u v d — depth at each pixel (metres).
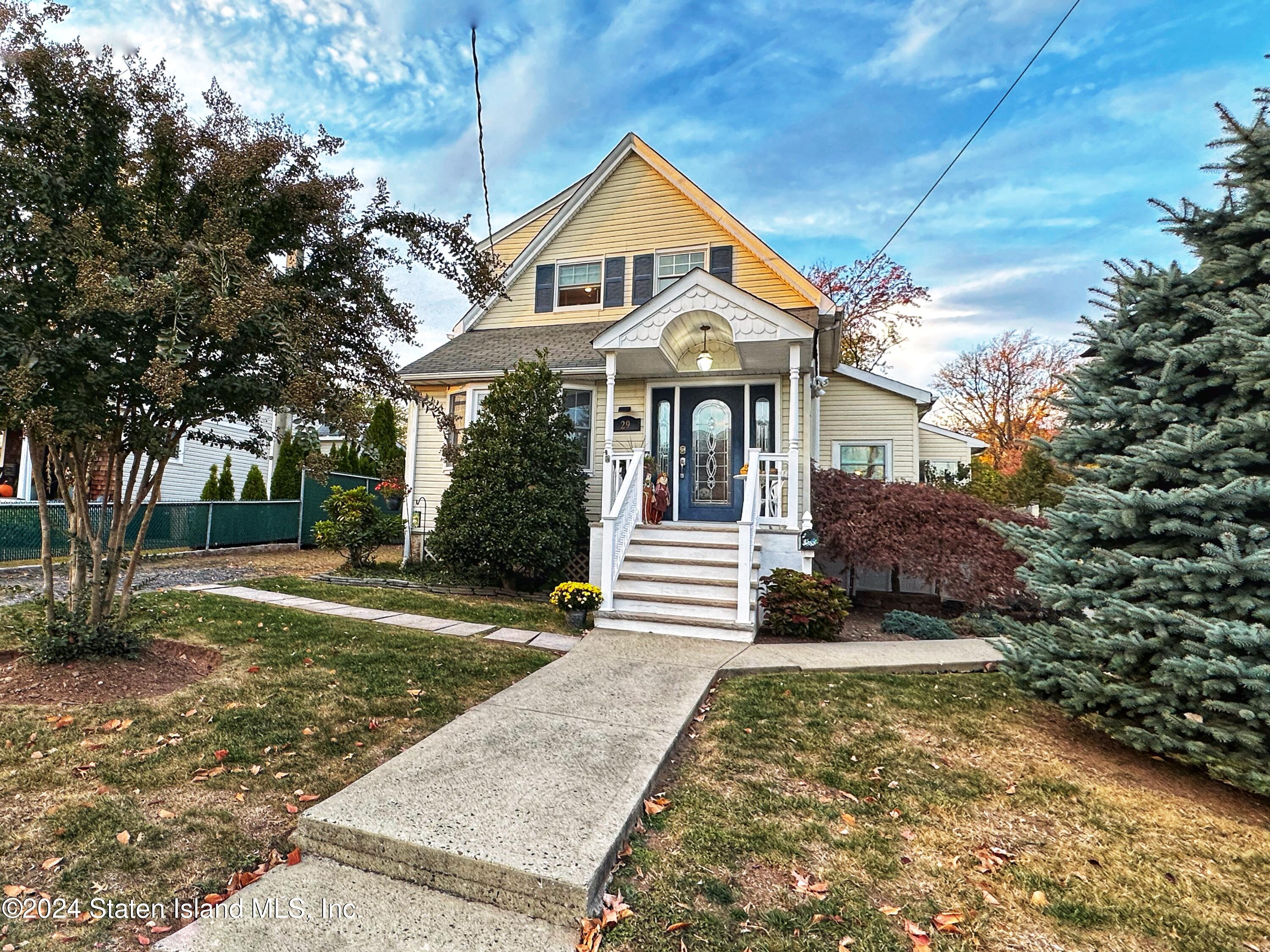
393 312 4.91
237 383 4.00
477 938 1.99
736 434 9.91
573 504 8.77
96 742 3.28
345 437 4.60
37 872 2.23
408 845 2.32
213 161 4.10
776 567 7.39
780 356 8.84
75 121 3.80
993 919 2.15
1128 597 3.72
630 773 3.03
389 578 9.10
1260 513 3.59
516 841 2.35
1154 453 3.83
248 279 3.67
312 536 13.55
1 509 8.93
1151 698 3.35
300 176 4.41
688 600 6.71
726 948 1.96
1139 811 2.97
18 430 4.02
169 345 3.44
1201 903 2.28
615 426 10.27
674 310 8.23
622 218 11.55
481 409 9.05
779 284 10.50
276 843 2.53
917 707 4.41
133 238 3.83
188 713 3.74
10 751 3.12
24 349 3.27
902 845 2.61
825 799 3.00
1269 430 3.52
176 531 10.98
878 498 9.05
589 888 2.09
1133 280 4.57
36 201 3.63
